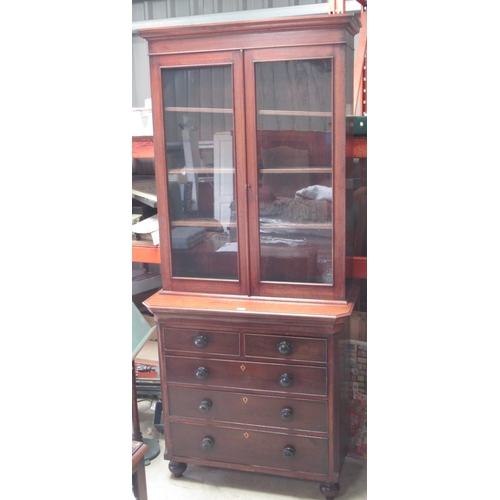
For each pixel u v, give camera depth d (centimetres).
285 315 194
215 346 210
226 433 215
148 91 330
